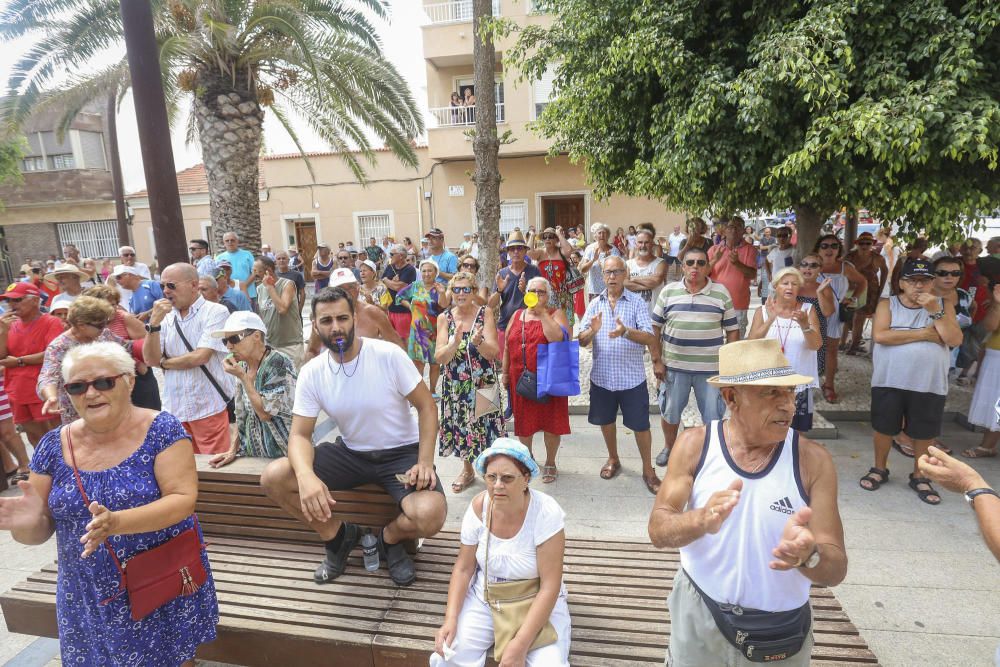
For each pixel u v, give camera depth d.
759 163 5.08
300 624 2.56
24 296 5.03
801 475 1.77
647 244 7.74
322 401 2.86
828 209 5.86
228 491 3.27
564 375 4.50
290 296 6.63
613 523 4.21
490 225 6.87
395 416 2.90
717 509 1.63
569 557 3.01
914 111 4.09
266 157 21.56
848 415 5.95
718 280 6.93
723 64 5.18
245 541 3.27
